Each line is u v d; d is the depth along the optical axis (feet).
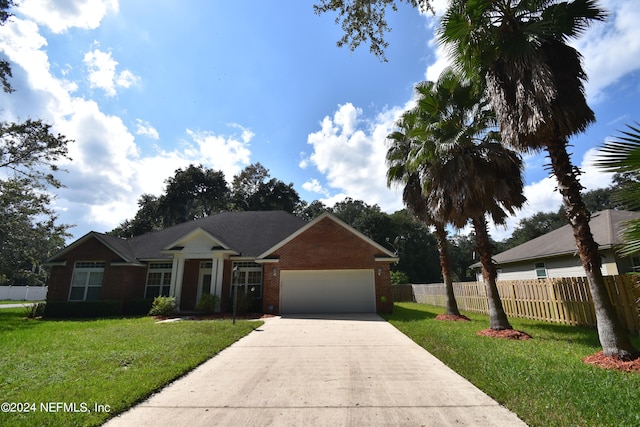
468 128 34.53
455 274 177.37
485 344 26.37
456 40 27.04
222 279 57.06
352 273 54.44
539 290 42.01
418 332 32.37
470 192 31.58
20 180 69.26
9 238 68.49
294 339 30.37
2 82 64.03
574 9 23.50
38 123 69.87
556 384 16.02
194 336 30.86
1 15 53.31
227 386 17.06
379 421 12.59
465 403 14.32
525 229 164.25
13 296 131.85
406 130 46.98
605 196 141.59
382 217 147.64
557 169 23.47
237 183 163.12
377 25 22.74
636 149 12.29
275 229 68.85
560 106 22.30
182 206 149.69
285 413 13.47
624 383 16.08
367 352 24.67
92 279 58.70
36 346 26.84
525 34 23.80
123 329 36.04
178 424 12.54
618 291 30.53
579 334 30.76
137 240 70.23
